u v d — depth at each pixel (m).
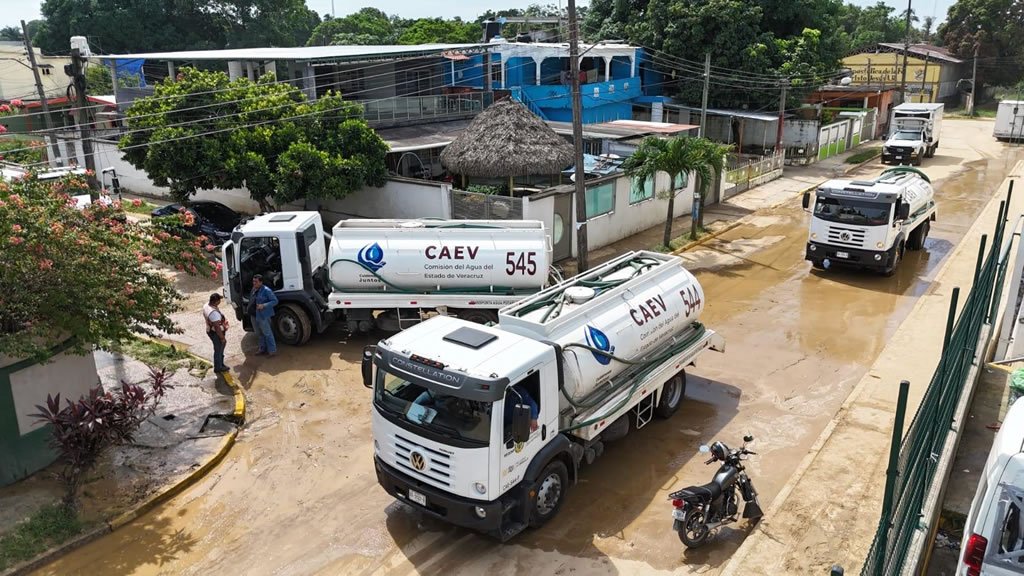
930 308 16.31
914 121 36.66
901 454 6.49
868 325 15.56
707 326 15.62
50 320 9.47
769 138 38.44
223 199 25.94
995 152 40.03
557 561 8.27
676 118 37.34
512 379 7.93
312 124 20.89
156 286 10.84
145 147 19.94
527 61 34.97
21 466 9.82
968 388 10.45
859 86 46.31
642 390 10.19
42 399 10.00
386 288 14.11
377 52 27.78
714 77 35.78
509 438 8.00
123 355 13.93
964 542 6.55
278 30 61.41
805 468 9.88
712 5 34.69
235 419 11.58
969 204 26.91
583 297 10.27
